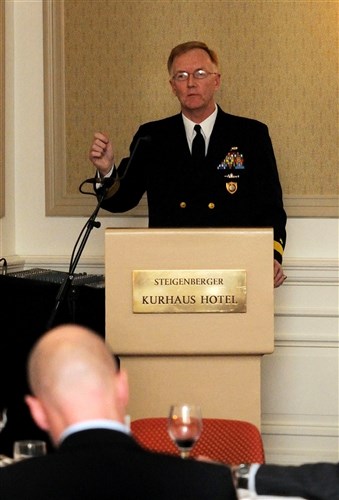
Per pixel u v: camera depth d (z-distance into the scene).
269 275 3.40
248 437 2.98
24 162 5.94
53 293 4.32
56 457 1.81
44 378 1.86
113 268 3.40
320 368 5.80
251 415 3.49
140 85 5.82
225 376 3.48
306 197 5.75
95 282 4.73
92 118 5.85
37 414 1.91
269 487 2.53
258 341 3.42
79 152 5.88
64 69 5.86
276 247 4.29
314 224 5.78
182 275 3.40
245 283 3.40
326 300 5.78
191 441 2.53
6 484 1.78
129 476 1.81
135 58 5.82
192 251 3.40
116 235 3.40
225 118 4.50
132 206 4.64
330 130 5.75
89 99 5.85
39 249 5.93
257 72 5.77
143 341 3.42
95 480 1.79
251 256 3.40
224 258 3.40
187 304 3.40
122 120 5.84
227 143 4.45
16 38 5.91
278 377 5.81
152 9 5.79
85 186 5.86
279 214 4.38
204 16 5.78
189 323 3.42
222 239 3.39
